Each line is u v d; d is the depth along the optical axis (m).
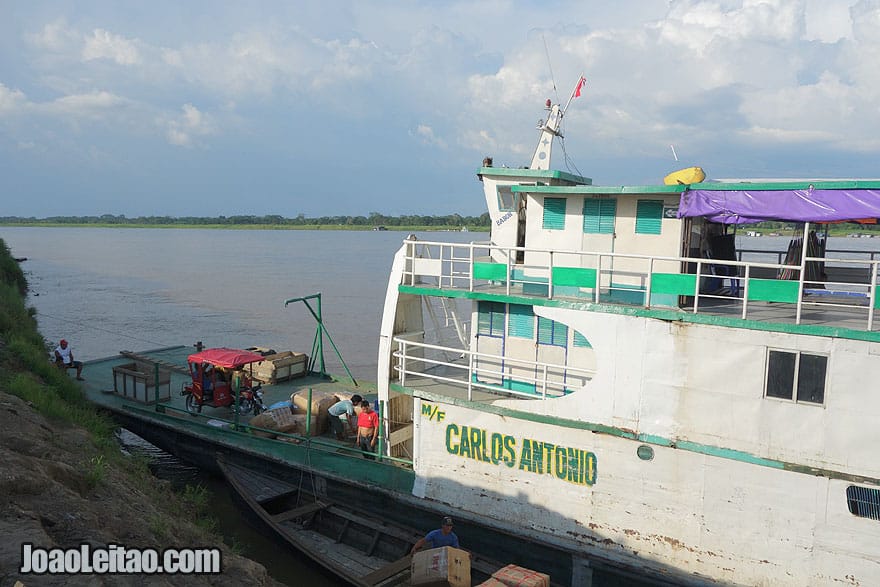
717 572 11.66
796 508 10.96
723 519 11.59
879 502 10.33
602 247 14.66
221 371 20.81
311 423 18.66
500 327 15.45
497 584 10.77
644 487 12.32
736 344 11.36
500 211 16.47
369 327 44.56
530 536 13.41
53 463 10.46
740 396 11.36
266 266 95.00
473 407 14.17
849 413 10.50
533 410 13.46
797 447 10.91
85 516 9.24
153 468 20.84
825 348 10.62
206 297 59.22
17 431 12.50
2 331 27.06
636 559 12.42
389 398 16.11
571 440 13.05
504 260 16.30
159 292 62.62
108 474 12.46
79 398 21.05
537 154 16.59
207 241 185.62
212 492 18.95
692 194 12.65
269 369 24.06
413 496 15.11
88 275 80.06
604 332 12.65
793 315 12.05
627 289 14.24
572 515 13.09
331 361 34.66
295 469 17.11
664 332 12.02
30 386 16.84
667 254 13.95
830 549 10.73
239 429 18.72
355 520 15.62
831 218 11.24
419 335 16.83
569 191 14.46
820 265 14.54
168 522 11.14
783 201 11.68
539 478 13.45
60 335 40.22
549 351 14.74
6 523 8.24
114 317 47.69
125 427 21.47
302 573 14.74
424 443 14.98
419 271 15.66
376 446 16.53
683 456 11.92
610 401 12.59
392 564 13.53
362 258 113.25
